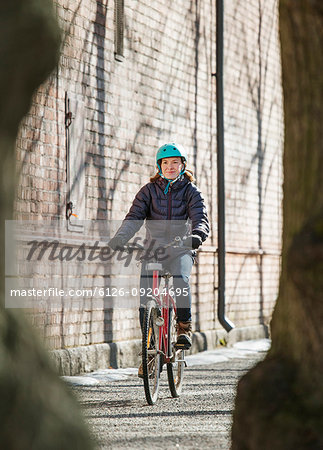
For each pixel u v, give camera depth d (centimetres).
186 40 2630
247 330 2970
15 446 395
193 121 2658
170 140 2502
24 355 415
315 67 670
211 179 2770
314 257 634
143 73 2341
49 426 405
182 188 1496
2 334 412
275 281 3403
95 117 2066
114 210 2155
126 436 1068
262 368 673
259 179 3262
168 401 1473
